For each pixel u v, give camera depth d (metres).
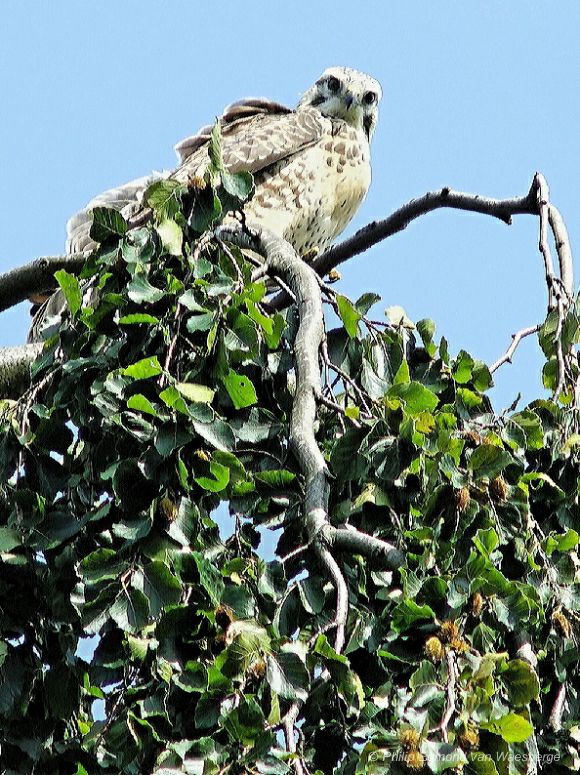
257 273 8.80
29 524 7.49
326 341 8.44
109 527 7.47
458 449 7.35
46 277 10.52
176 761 6.24
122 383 7.49
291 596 7.08
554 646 7.62
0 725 7.53
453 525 7.17
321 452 8.21
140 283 7.85
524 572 7.62
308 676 6.37
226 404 7.78
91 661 7.14
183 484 7.11
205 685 6.64
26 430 7.95
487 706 6.36
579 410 8.52
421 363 8.68
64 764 7.52
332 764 6.99
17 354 10.23
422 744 6.12
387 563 7.04
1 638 7.54
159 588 6.86
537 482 8.25
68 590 7.48
